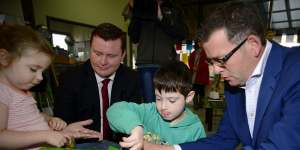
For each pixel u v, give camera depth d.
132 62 5.17
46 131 0.92
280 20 6.48
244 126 1.01
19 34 0.89
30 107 0.99
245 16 0.84
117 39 1.33
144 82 1.84
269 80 0.89
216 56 0.88
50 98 2.75
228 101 1.08
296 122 0.74
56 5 4.24
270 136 0.77
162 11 2.21
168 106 1.08
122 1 5.55
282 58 0.90
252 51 0.86
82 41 4.66
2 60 0.88
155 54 2.19
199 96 4.05
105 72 1.39
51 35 3.88
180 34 2.29
